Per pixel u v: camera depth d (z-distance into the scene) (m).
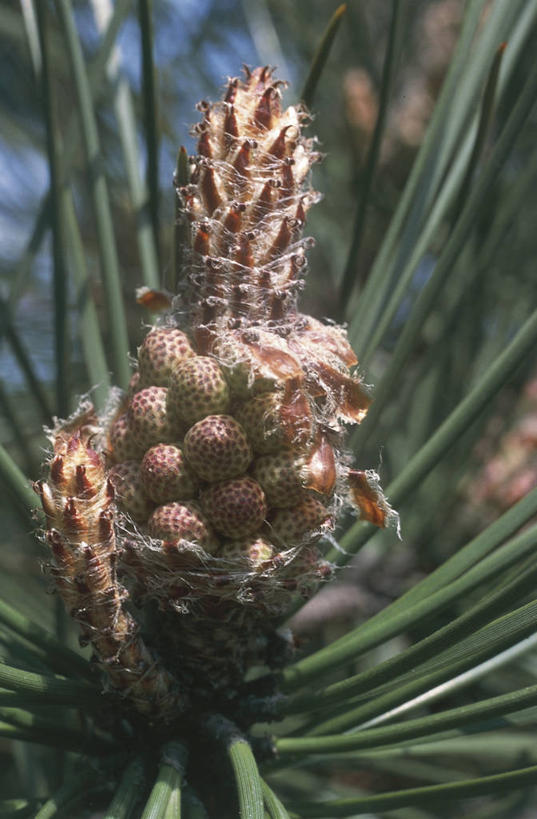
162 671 0.25
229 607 0.25
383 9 0.41
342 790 0.32
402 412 0.30
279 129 0.25
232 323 0.24
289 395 0.24
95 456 0.23
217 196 0.24
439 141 0.27
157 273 0.27
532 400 0.31
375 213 0.38
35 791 0.29
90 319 0.27
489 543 0.25
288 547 0.24
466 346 0.31
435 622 0.28
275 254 0.24
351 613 0.31
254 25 0.41
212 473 0.24
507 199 0.28
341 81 0.40
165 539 0.24
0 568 0.32
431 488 0.31
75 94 0.27
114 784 0.25
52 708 0.26
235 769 0.24
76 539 0.23
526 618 0.23
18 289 0.28
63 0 0.27
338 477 0.25
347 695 0.25
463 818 0.30
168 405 0.24
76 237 0.27
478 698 0.31
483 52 0.27
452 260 0.26
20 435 0.29
